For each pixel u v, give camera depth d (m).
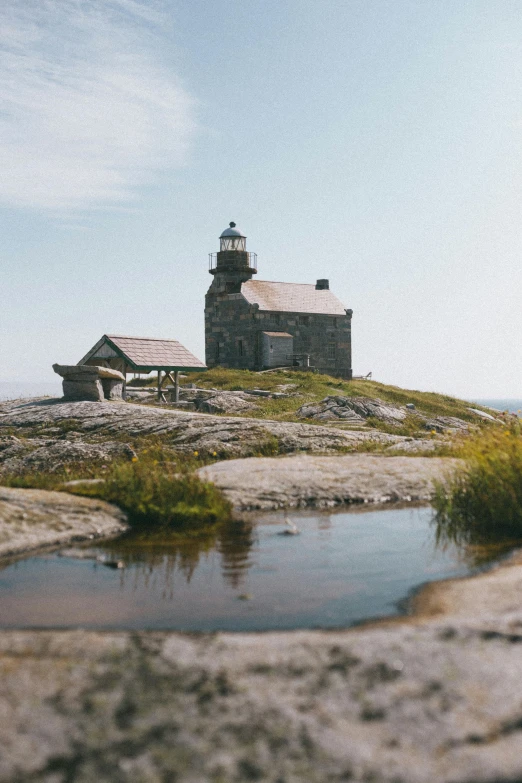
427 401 45.41
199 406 32.88
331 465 12.09
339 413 29.94
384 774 3.06
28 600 6.11
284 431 19.69
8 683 3.81
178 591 6.36
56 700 3.63
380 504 10.63
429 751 3.21
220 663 4.08
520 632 4.41
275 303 64.38
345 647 4.25
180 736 3.33
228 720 3.46
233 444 18.64
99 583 6.65
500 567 6.84
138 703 3.61
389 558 7.50
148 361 31.61
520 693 3.65
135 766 3.12
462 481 10.06
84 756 3.19
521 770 3.08
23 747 3.24
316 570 7.05
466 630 4.45
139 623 5.43
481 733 3.33
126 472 10.53
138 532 8.91
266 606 5.83
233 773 3.08
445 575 6.71
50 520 8.67
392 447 15.75
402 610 5.61
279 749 3.23
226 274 65.94
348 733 3.35
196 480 10.19
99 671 3.97
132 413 22.66
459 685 3.75
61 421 22.59
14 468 17.66
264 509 10.29
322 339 66.50
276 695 3.69
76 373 25.58
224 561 7.48
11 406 25.48
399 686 3.75
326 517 9.70
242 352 63.62
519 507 8.64
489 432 11.80
